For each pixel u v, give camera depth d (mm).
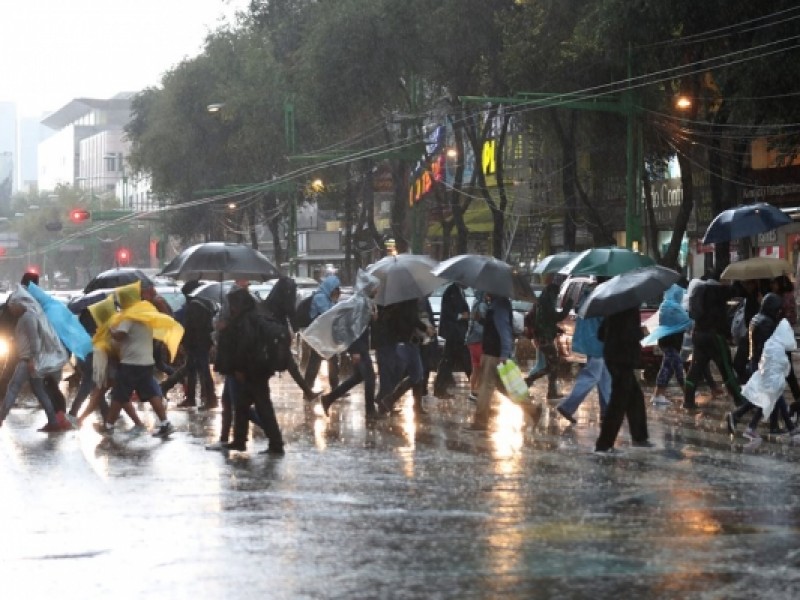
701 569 9297
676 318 22391
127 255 90688
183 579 9031
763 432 18266
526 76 45812
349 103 54938
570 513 11594
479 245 76750
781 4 35469
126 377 18156
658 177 59281
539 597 8477
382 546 10125
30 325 18656
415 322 20328
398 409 21875
